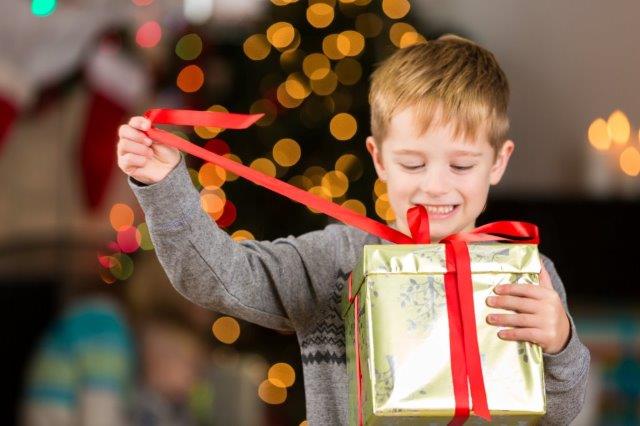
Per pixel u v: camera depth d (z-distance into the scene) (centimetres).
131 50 305
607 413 384
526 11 469
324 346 181
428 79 178
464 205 176
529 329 156
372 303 156
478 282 157
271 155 395
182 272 167
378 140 183
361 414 159
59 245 269
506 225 167
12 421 247
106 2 298
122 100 290
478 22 468
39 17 282
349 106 397
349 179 396
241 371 320
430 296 156
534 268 158
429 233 168
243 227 394
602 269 417
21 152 276
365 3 399
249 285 173
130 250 286
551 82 468
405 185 176
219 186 393
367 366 155
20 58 278
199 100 385
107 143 285
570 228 422
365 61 399
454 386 153
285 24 396
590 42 467
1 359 253
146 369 261
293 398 396
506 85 188
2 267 263
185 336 266
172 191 162
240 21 404
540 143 465
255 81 396
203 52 387
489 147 179
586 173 449
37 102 279
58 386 243
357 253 186
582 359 165
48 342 247
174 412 262
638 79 465
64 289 262
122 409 247
